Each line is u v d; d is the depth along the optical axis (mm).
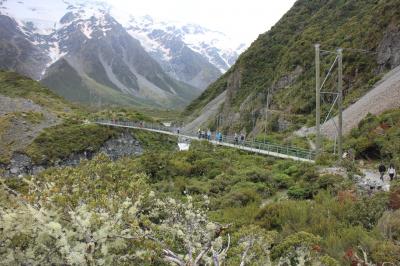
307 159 29812
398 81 38219
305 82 59250
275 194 22047
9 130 71375
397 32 47344
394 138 25828
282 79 66938
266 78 78938
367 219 14055
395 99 34812
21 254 5316
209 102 116500
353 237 11836
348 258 10469
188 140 55219
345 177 20656
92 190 12375
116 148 75500
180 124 110438
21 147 67250
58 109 110500
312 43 68688
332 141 35719
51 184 11109
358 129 32656
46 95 124375
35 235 5465
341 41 59906
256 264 8445
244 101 77688
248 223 15172
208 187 24922
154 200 12078
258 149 37750
